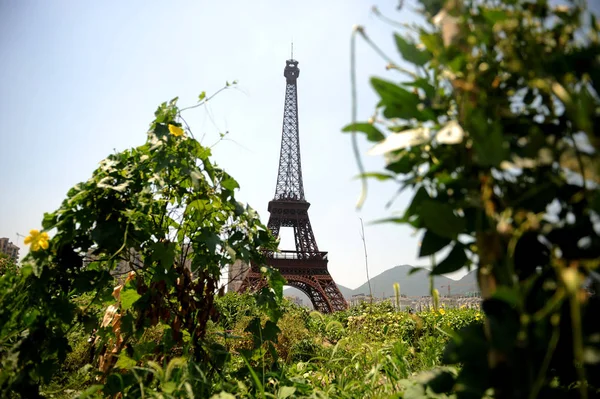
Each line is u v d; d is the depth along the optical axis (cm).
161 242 319
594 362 96
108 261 312
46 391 321
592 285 120
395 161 134
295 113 5347
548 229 109
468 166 121
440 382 153
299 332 686
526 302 123
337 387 301
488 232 110
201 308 322
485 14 112
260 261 352
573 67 109
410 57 132
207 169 345
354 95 116
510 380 110
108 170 309
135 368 260
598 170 99
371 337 556
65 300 271
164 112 341
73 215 284
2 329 244
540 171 120
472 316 750
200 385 260
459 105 121
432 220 113
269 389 298
